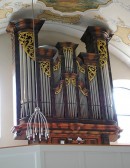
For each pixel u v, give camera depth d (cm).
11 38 1398
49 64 1326
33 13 1363
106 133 1299
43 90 1281
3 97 1327
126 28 1402
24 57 1308
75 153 1030
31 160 995
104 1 1305
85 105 1315
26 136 1204
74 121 1267
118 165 1052
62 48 1369
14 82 1297
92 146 1052
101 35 1426
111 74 1421
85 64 1382
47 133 1122
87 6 1348
